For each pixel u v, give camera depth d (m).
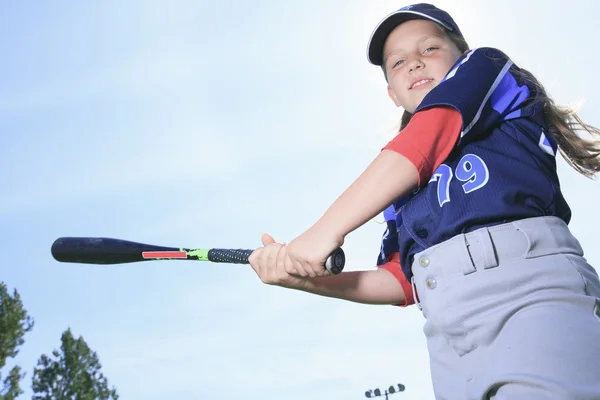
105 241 2.59
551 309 1.78
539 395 1.66
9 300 17.44
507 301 1.83
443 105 1.95
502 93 2.04
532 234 1.88
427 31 2.35
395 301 2.41
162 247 2.53
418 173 1.89
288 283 2.22
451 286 1.92
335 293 2.32
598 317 1.80
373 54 2.47
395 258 2.47
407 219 2.06
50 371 20.41
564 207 2.02
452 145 1.95
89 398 20.27
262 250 2.21
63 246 2.63
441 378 1.95
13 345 17.27
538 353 1.70
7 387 16.53
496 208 1.91
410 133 1.92
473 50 2.12
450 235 1.96
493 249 1.88
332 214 1.92
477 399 1.80
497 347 1.82
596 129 2.19
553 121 2.12
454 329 1.90
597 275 1.97
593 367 1.68
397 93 2.39
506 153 1.99
